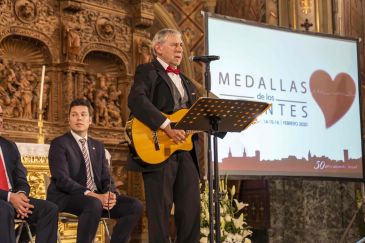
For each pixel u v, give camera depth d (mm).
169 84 4938
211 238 4766
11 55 9008
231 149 8047
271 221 9078
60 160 5609
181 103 4988
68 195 5480
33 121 8789
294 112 8711
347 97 9297
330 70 9164
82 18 9531
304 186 9539
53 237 5168
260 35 8508
